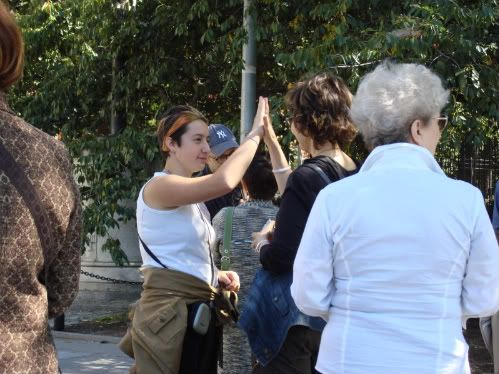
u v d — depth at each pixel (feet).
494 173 33.32
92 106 35.53
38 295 7.62
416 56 23.99
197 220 11.91
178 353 11.39
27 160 7.54
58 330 31.19
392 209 7.87
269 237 11.37
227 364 13.05
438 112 8.39
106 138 32.40
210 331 11.83
